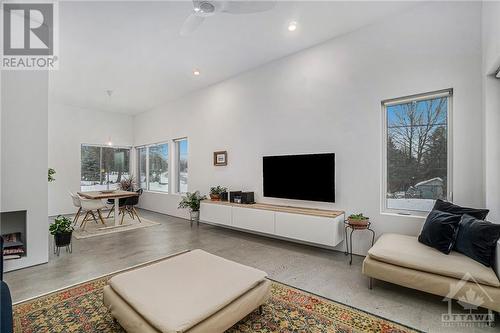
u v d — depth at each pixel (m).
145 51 3.77
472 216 2.29
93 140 7.19
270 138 4.30
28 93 3.08
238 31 3.29
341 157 3.48
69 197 6.68
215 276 1.94
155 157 7.26
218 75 4.84
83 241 4.11
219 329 1.55
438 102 2.90
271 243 3.98
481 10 2.56
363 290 2.41
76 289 2.46
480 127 2.56
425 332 1.78
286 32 3.36
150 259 3.29
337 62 3.51
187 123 5.99
